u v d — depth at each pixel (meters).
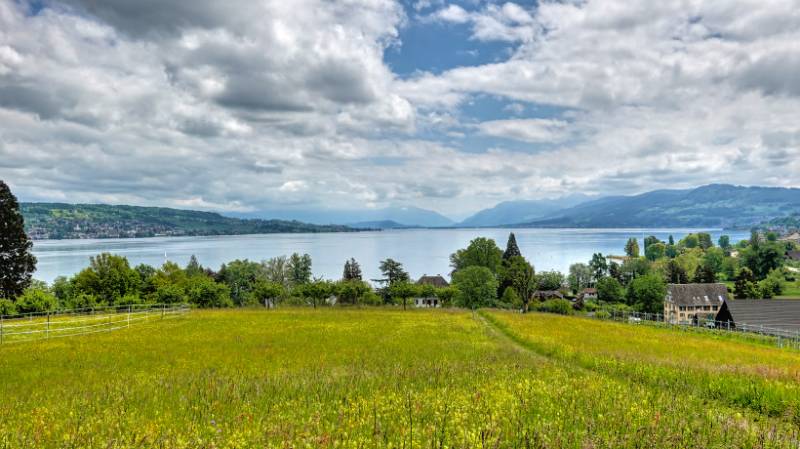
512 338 38.97
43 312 59.62
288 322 52.59
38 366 26.17
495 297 110.38
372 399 12.58
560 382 15.36
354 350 30.66
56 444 9.44
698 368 20.11
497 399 12.40
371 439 8.77
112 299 82.75
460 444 8.21
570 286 181.88
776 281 137.50
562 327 46.16
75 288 82.56
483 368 18.94
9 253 51.91
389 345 33.41
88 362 27.27
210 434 9.73
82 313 63.78
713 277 137.62
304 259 134.00
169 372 22.83
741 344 41.69
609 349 30.53
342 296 88.62
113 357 28.98
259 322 52.53
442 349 30.89
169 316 59.78
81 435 9.74
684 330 54.25
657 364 21.19
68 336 40.38
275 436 9.20
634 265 182.38
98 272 85.75
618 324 55.50
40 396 16.56
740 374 18.36
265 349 31.69
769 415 13.51
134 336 40.09
